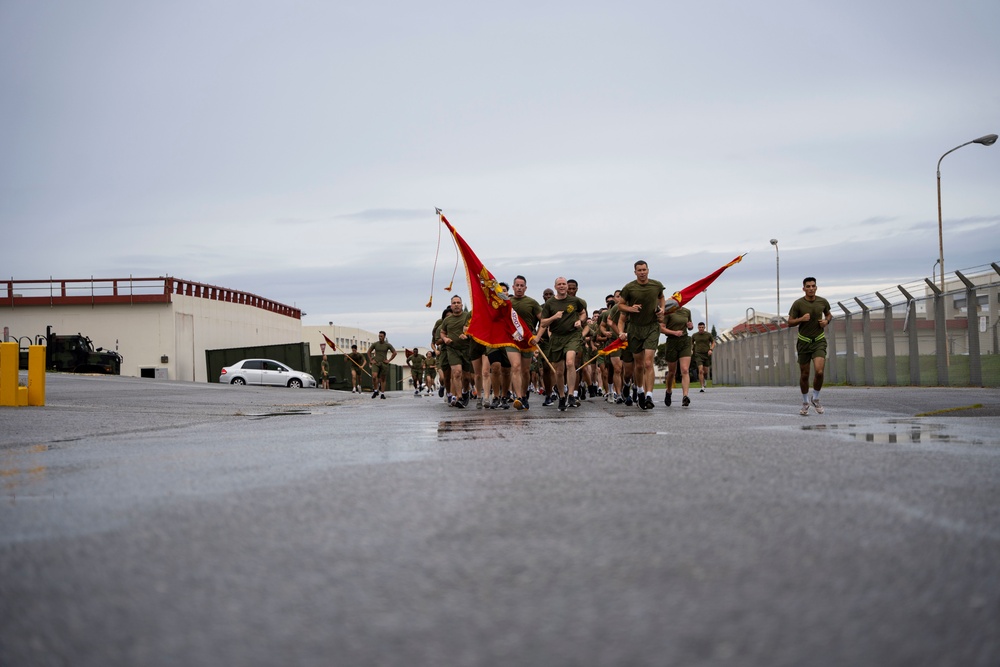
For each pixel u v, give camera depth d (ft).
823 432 31.32
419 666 8.01
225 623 9.39
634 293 52.24
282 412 56.08
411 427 37.81
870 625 9.02
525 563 11.69
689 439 28.73
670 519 14.53
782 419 39.93
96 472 22.41
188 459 25.11
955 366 81.05
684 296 53.52
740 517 14.69
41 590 10.88
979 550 12.25
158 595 10.53
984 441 27.35
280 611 9.77
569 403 54.03
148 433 36.17
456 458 23.81
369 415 51.24
